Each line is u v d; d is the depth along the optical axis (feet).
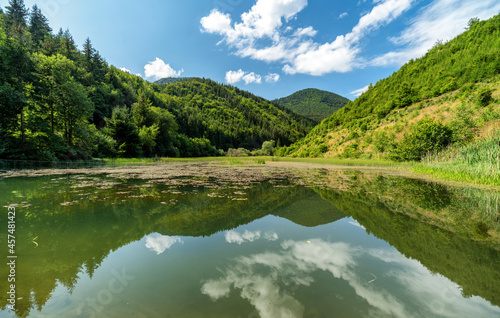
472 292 6.78
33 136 62.59
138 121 161.89
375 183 31.45
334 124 201.36
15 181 28.32
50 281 6.97
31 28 200.85
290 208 17.30
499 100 81.71
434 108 113.39
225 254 9.25
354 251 9.73
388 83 189.37
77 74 158.92
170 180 32.78
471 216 15.34
